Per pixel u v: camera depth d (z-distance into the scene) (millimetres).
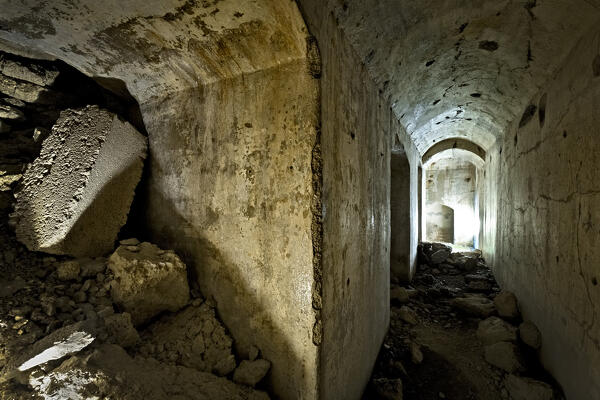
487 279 4207
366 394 1871
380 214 2250
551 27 1662
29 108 1809
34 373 965
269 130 1291
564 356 1836
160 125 1702
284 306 1267
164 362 1259
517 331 2463
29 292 1236
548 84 2125
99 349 1119
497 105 3086
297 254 1221
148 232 1743
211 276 1495
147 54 1450
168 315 1479
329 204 1288
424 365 2238
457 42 2020
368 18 1462
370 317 1992
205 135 1507
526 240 2693
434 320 2982
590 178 1547
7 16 1239
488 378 2094
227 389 1218
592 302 1521
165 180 1677
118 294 1304
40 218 1453
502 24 1788
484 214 5500
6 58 1697
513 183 3186
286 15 1062
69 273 1344
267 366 1292
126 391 1003
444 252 4996
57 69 1889
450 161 8188
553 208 2049
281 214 1263
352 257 1608
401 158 3602
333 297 1346
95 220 1532
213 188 1479
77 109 1667
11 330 1065
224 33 1219
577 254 1688
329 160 1287
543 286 2234
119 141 1629
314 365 1193
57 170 1541
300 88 1200
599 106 1452
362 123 1765
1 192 1538
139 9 1177
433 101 3041
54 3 1163
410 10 1536
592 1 1357
